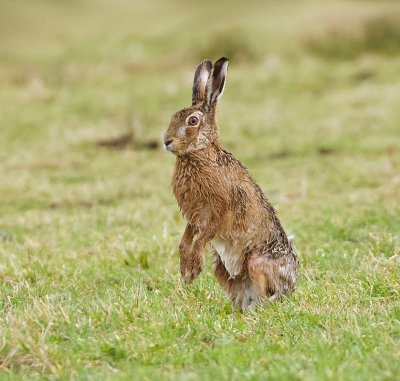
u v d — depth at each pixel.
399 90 48.09
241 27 62.44
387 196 27.91
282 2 71.00
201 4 87.44
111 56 63.78
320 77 53.88
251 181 17.23
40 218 27.12
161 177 34.06
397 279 17.11
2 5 94.62
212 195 16.27
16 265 19.89
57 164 37.09
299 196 29.55
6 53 72.44
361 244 21.53
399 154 35.22
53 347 13.44
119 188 31.78
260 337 13.97
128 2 100.56
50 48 76.31
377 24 61.41
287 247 17.80
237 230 16.66
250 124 43.44
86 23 90.81
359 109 45.12
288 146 38.66
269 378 11.70
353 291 16.53
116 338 13.62
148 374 12.13
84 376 12.29
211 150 16.44
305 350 13.03
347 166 33.56
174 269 20.16
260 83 53.56
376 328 13.92
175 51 62.28
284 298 16.77
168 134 16.23
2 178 34.06
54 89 54.62
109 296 16.02
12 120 45.88
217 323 14.83
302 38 60.88
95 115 47.69
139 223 25.75
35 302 15.42
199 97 17.28
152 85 54.97
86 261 20.83
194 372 12.31
